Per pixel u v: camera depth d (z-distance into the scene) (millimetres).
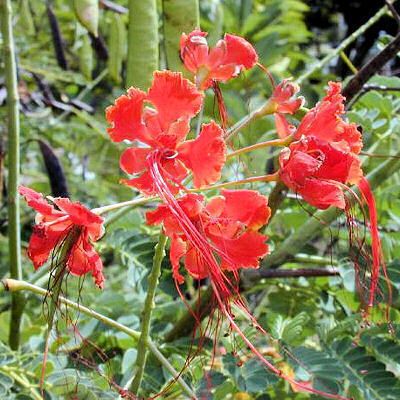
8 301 527
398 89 448
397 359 364
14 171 423
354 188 411
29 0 716
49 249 305
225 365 347
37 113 682
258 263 304
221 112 349
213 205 303
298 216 481
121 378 391
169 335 420
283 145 311
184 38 319
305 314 397
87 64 645
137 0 387
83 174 638
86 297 507
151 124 300
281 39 787
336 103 305
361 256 404
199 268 313
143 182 296
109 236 439
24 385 364
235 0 757
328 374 343
